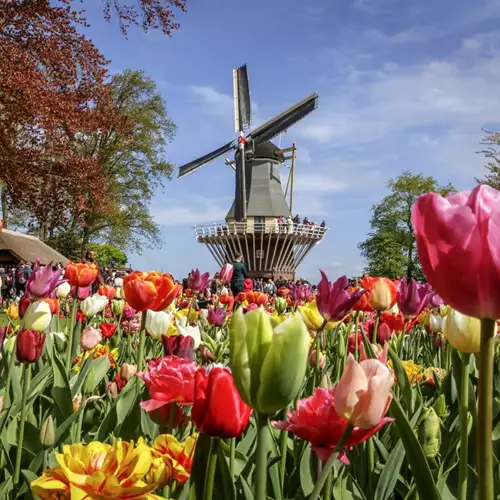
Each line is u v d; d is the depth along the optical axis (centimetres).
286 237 4959
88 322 645
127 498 131
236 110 4862
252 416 282
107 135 4669
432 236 101
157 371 198
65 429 241
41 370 345
